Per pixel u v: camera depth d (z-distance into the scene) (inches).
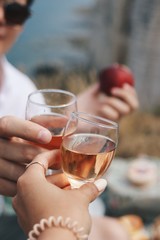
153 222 52.2
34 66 105.3
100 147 22.3
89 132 22.9
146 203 53.0
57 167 23.4
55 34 109.3
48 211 18.8
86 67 107.2
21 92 43.9
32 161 22.0
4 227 43.1
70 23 110.3
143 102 101.4
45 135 22.8
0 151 24.0
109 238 41.4
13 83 43.4
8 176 24.4
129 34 104.8
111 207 54.1
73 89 92.5
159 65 101.6
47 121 24.6
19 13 38.5
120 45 105.7
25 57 106.2
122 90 39.3
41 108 24.9
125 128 85.0
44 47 107.6
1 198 43.7
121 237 41.8
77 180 22.0
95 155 21.7
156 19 101.2
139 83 103.2
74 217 18.6
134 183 53.7
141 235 44.3
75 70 105.6
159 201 52.9
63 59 107.4
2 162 24.3
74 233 18.3
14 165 24.2
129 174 54.3
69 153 21.7
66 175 22.4
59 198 19.2
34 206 19.2
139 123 88.3
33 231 18.5
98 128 22.9
